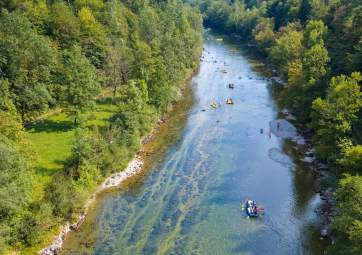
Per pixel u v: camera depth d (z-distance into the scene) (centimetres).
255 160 9069
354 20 11431
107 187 7906
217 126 10994
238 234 6619
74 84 9225
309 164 8800
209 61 18825
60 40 11706
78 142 7512
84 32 12212
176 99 12700
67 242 6331
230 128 10862
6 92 8331
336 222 5641
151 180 8219
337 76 9388
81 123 9075
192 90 14212
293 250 6241
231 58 19462
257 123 11181
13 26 9306
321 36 13412
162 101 11219
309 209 7269
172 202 7488
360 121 8269
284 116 11625
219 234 6625
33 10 11450
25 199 5872
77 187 7175
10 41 8950
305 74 10919
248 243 6406
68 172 7381
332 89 8812
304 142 9844
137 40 14075
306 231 6662
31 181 6322
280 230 6706
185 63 16025
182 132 10569
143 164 8856
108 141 8531
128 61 12256
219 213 7169
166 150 9531
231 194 7769
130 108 9494
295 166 8762
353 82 8294
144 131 9844
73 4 14175
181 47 15375
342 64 10481
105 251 6181
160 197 7644
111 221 6912
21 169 6019
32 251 5862
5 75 9025
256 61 18750
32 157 7069
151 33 15412
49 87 9862
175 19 19138
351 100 8250
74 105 9419
